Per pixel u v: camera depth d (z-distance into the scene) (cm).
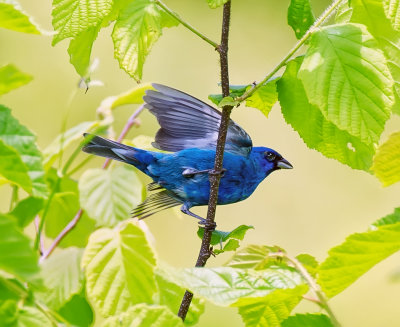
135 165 882
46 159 611
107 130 684
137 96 732
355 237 387
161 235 1538
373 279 1500
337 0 507
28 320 369
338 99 468
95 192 547
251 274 411
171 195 895
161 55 1706
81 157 1377
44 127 1507
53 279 462
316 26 505
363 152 568
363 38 480
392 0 502
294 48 507
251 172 912
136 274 464
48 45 1553
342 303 1458
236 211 1658
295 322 414
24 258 292
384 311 1459
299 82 579
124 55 518
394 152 396
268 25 1761
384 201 1688
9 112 388
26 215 491
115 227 522
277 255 454
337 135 572
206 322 1259
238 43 1745
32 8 1538
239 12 1772
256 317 463
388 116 466
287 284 406
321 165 1725
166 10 532
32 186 372
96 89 1562
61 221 669
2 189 1350
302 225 1658
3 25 390
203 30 1750
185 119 814
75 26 485
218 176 579
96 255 466
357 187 1673
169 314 395
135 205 544
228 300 391
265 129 1747
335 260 396
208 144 841
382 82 469
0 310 366
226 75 553
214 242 580
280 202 1686
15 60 1527
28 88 1517
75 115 1530
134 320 390
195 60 1725
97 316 853
